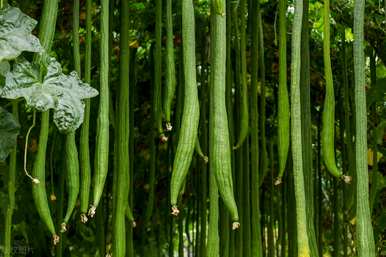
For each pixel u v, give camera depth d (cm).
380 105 203
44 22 104
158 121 127
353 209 165
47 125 105
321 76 217
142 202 231
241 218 146
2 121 99
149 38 212
